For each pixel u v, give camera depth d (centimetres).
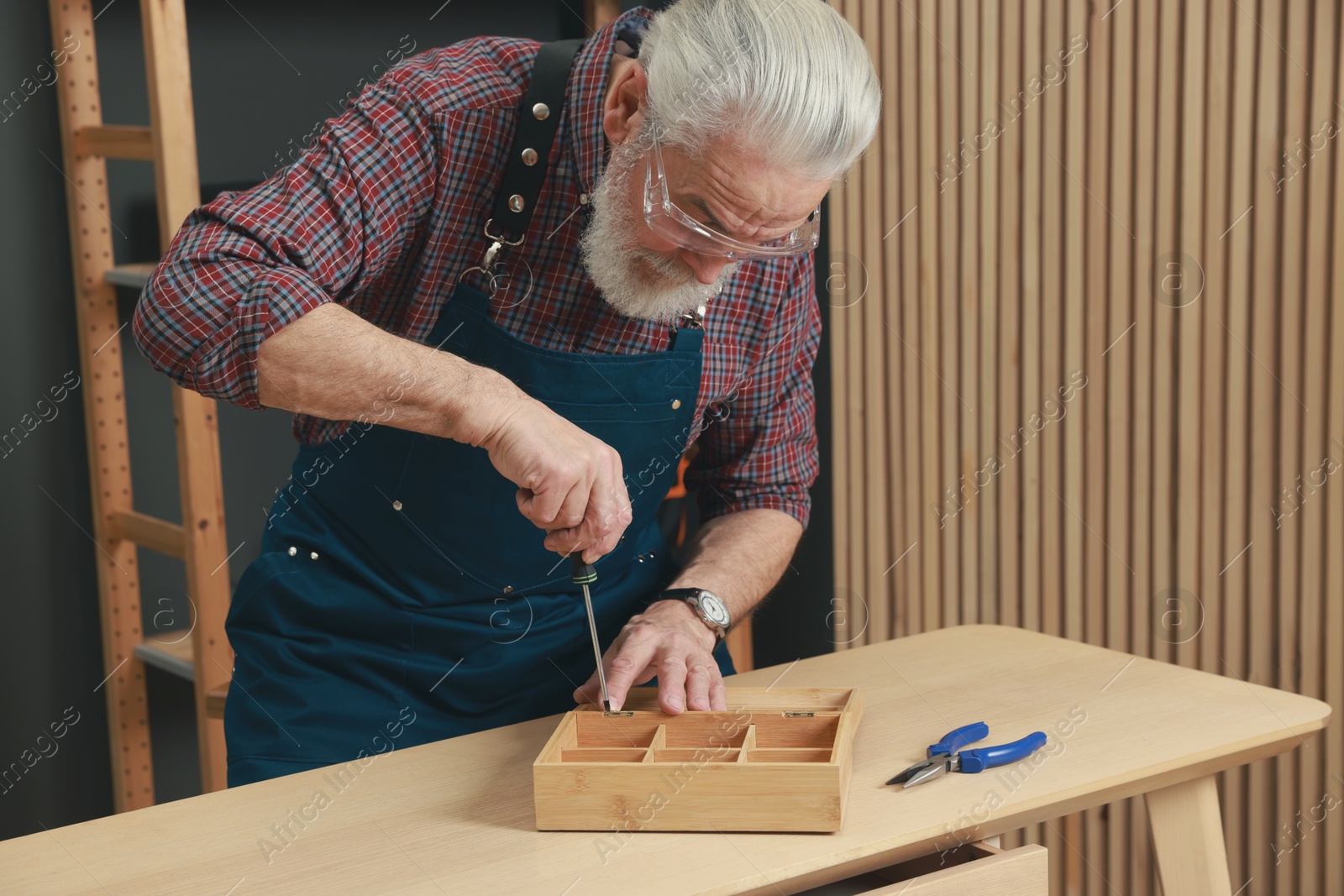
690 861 100
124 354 251
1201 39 187
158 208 220
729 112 108
